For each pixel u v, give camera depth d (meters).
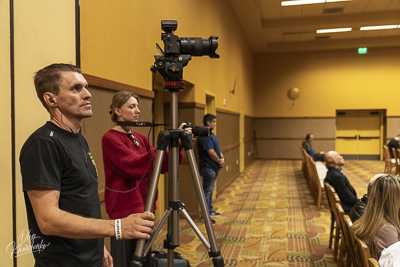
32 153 1.22
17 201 1.87
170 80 1.55
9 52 1.82
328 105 13.96
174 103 1.57
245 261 3.70
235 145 9.34
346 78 13.77
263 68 14.38
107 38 2.89
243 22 10.09
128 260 2.33
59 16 2.20
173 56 1.55
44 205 1.18
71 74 1.34
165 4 4.32
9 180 1.83
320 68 13.96
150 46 3.89
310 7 9.72
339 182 4.28
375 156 14.20
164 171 2.17
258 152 14.59
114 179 2.27
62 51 2.22
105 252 1.64
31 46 1.97
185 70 4.97
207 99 6.94
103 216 2.79
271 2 9.29
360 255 2.18
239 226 5.00
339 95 13.86
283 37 12.58
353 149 14.36
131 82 3.38
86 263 1.37
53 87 1.32
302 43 13.32
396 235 2.11
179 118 5.51
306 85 14.09
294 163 13.27
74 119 1.38
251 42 12.48
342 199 4.29
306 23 10.58
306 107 14.14
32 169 1.20
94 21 2.69
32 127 1.97
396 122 13.45
